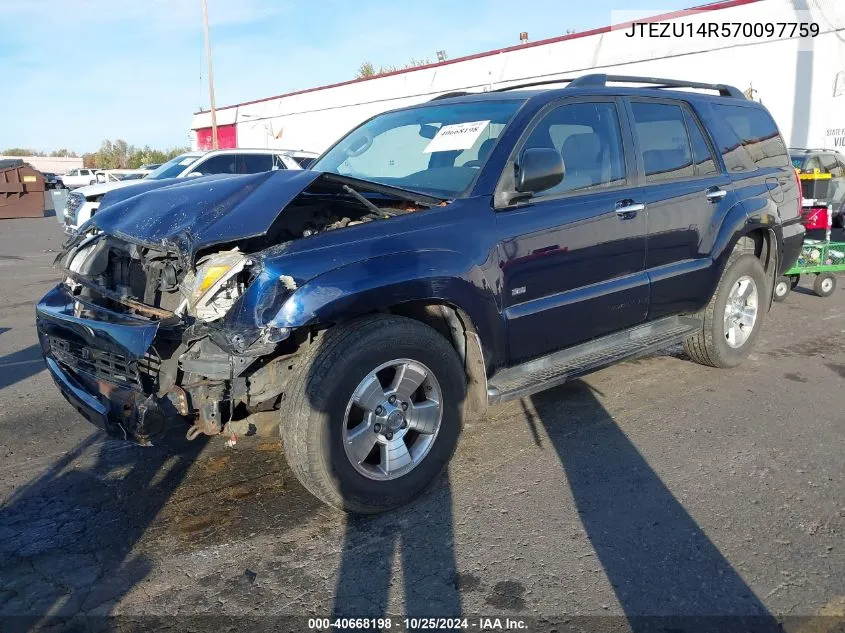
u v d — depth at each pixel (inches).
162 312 122.8
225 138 1595.7
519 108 155.2
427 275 125.0
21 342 260.1
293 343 123.2
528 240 143.3
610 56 788.0
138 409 118.0
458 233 133.2
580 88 165.8
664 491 138.4
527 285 144.3
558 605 103.6
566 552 117.2
